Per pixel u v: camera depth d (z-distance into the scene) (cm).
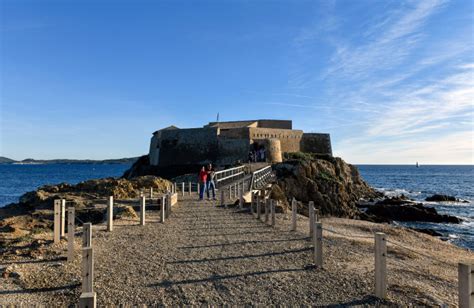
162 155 6400
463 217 4097
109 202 1335
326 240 1272
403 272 912
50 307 630
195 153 6178
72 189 2620
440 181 11575
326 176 4459
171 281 765
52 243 1100
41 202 2325
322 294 691
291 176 4025
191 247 1070
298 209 3000
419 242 1606
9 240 1184
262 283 754
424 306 636
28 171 16188
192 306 640
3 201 4925
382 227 1873
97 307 630
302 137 6912
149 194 2527
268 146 5734
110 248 1057
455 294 745
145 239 1183
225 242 1139
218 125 7062
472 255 1423
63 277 785
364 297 676
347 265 909
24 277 773
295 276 801
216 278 786
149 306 639
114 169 19475
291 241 1163
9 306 627
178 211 1845
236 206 2014
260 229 1371
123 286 734
